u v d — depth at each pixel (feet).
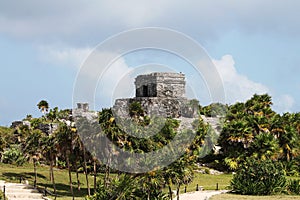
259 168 133.80
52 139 146.00
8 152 193.47
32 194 140.67
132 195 98.68
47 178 165.48
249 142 200.34
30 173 169.99
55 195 135.85
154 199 99.81
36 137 155.94
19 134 206.28
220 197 120.98
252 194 128.06
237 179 135.03
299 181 135.95
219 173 195.21
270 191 128.26
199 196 127.24
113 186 104.27
